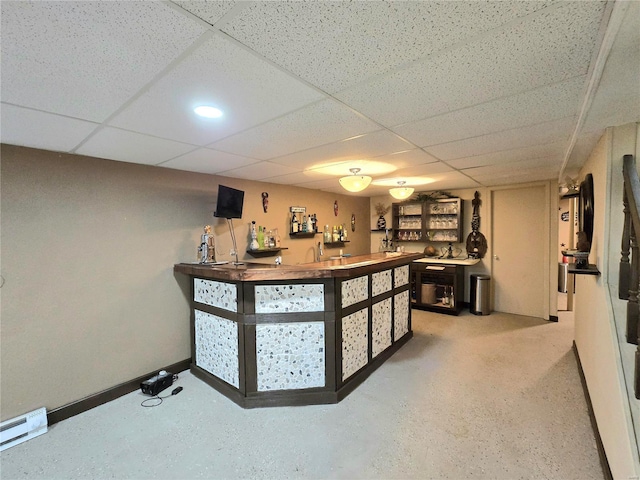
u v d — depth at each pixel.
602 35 1.05
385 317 3.51
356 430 2.26
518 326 4.53
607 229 2.07
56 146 2.31
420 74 1.33
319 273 2.54
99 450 2.10
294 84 1.41
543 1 0.90
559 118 1.87
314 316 2.65
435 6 0.92
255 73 1.30
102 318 2.71
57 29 0.98
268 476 1.86
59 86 1.38
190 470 1.91
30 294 2.33
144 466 1.95
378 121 1.91
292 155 2.73
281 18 0.96
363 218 6.45
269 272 2.52
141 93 1.47
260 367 2.63
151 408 2.60
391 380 3.01
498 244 5.21
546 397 2.65
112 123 1.86
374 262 3.22
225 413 2.51
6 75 1.27
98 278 2.68
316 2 0.89
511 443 2.09
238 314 2.65
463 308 5.49
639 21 0.96
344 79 1.37
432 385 2.89
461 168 3.48
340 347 2.73
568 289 5.35
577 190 3.52
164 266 3.15
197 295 3.18
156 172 3.08
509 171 3.68
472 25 1.00
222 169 3.31
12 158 2.25
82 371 2.59
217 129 1.99
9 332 2.24
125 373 2.86
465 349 3.72
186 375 3.22
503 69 1.30
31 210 2.33
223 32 1.03
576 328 3.55
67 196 2.51
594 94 1.52
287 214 4.63
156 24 0.97
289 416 2.46
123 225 2.84
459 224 5.36
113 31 1.00
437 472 1.86
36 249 2.36
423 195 5.71
